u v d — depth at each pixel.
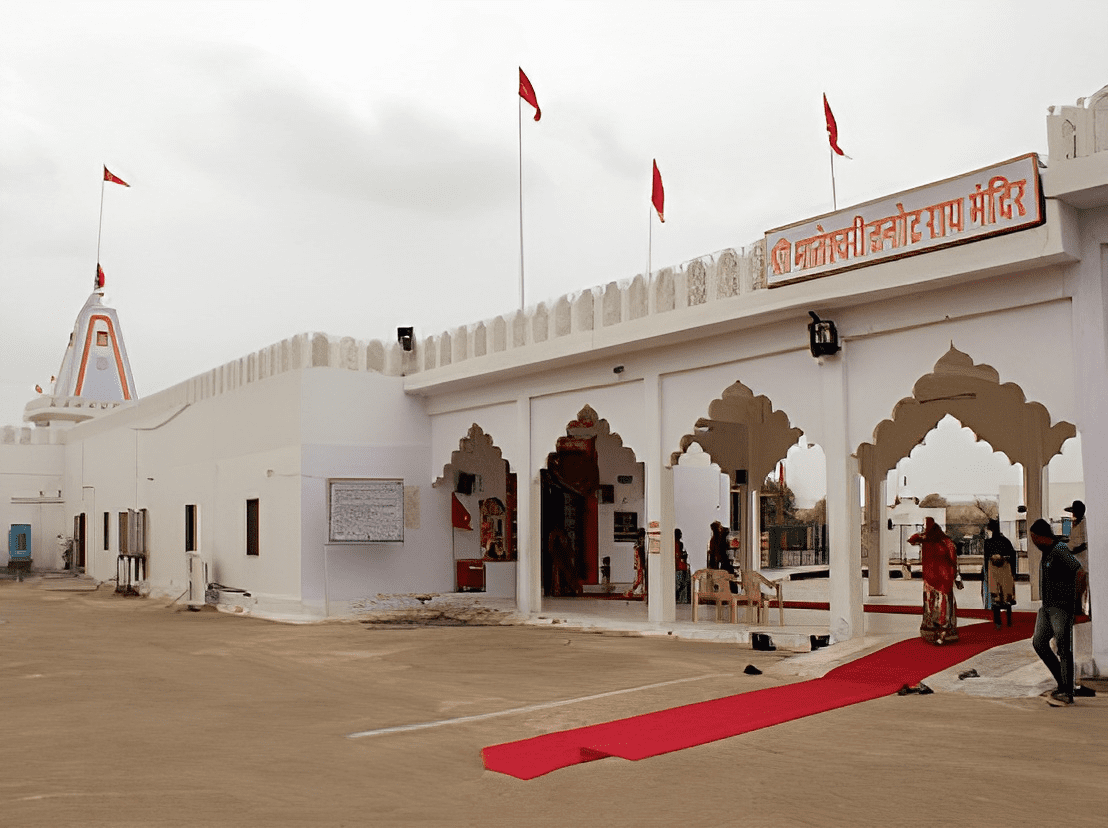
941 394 16.45
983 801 5.44
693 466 21.44
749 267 12.47
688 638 13.39
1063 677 8.20
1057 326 9.82
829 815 5.24
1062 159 9.21
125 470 26.88
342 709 8.64
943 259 10.21
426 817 5.33
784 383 12.52
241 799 5.69
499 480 19.42
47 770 6.39
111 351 40.66
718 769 6.27
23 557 30.94
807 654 10.88
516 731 7.62
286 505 17.64
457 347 17.42
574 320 15.05
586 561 20.62
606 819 5.26
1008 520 31.06
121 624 16.69
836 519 11.72
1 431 33.09
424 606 17.48
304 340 17.61
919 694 8.84
